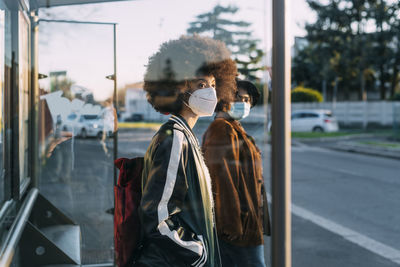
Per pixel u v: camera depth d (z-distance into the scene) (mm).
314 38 27719
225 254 1502
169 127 1306
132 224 1266
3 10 1544
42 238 1739
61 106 1899
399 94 25203
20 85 1741
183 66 1466
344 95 32000
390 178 8273
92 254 1860
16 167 1696
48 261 1745
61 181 1979
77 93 1836
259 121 1483
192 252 1247
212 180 1483
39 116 1943
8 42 1628
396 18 25828
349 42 27125
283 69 1279
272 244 1303
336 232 4492
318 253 3836
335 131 21125
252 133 1503
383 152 13367
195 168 1304
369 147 14766
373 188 7117
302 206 5715
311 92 26109
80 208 1991
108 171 1868
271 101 1293
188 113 1450
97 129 1810
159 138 1283
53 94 1920
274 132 1287
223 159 1487
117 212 1290
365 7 26172
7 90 1612
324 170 9375
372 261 3656
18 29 1683
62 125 1918
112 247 1880
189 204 1287
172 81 1459
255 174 1490
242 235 1496
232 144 1484
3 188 1529
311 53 28422
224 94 1483
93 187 1937
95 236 1916
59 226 1981
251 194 1483
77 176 1940
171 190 1245
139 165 1333
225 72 1486
